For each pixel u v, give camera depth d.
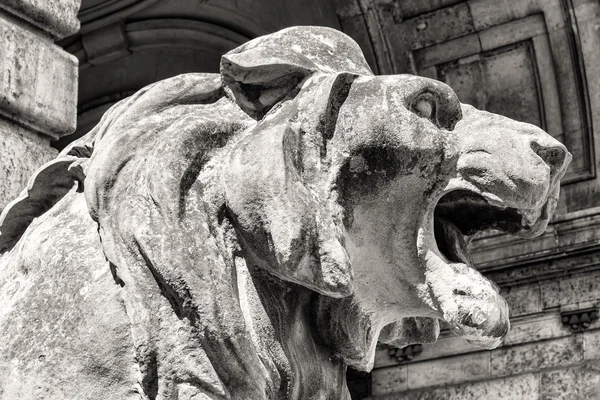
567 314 6.56
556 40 6.80
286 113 1.84
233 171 1.78
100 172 1.84
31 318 1.85
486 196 1.79
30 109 2.93
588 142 6.77
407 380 6.85
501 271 6.80
